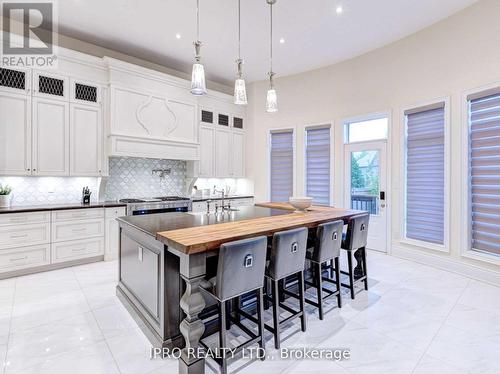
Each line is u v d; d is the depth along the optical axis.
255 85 6.00
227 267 1.68
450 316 2.49
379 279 3.39
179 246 1.64
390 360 1.89
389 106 4.36
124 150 4.22
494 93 3.16
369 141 4.66
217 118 5.69
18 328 2.24
